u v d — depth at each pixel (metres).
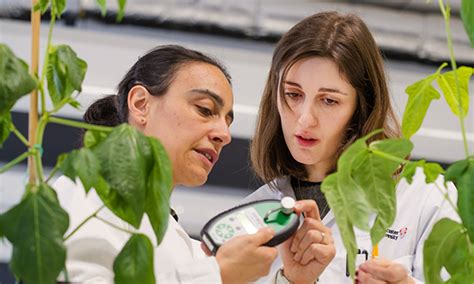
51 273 0.89
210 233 1.18
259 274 1.15
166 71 1.37
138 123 1.38
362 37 1.63
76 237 1.22
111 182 0.91
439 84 1.16
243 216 1.22
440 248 0.98
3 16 3.27
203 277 1.11
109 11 3.41
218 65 1.44
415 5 3.59
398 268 1.33
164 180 0.94
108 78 3.38
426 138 3.55
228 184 3.44
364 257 1.71
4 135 1.06
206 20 3.50
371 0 3.58
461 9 0.96
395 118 1.73
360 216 0.94
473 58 3.61
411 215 1.75
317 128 1.60
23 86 0.93
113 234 1.27
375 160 0.98
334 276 1.73
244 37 3.54
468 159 0.94
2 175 3.22
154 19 3.46
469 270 0.97
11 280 3.22
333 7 3.57
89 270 1.18
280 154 1.80
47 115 0.99
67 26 3.38
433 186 1.78
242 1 3.54
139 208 0.91
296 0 3.55
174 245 1.37
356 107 1.65
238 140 3.40
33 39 1.05
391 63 3.61
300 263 1.35
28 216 0.90
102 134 0.98
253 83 3.53
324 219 1.79
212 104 1.34
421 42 3.61
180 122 1.33
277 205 1.24
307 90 1.58
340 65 1.57
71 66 1.03
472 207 0.92
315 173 1.80
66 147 3.17
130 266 0.95
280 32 3.56
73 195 1.31
